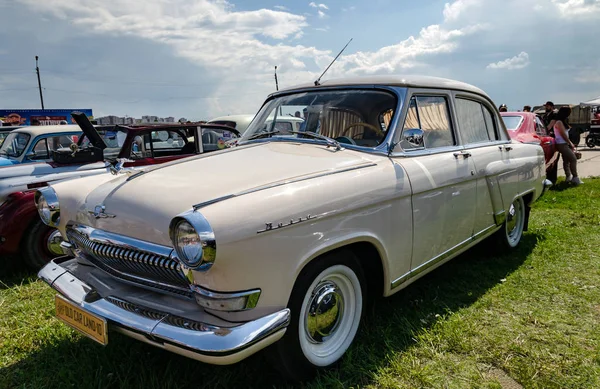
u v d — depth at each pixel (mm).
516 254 4566
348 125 3160
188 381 2480
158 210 2207
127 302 2258
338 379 2402
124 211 2344
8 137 6828
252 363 2617
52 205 2883
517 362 2609
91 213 2543
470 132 3832
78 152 5535
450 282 3844
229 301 1986
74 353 2836
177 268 2102
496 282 3857
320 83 3553
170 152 6375
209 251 1889
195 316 2090
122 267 2412
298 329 2268
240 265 1974
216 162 2775
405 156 2982
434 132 3352
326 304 2469
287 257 2133
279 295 2125
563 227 5531
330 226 2332
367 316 3141
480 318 3170
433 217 3074
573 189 8391
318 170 2531
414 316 3180
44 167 5316
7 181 4938
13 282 4359
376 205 2588
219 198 2104
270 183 2303
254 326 1993
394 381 2439
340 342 2615
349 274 2578
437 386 2418
